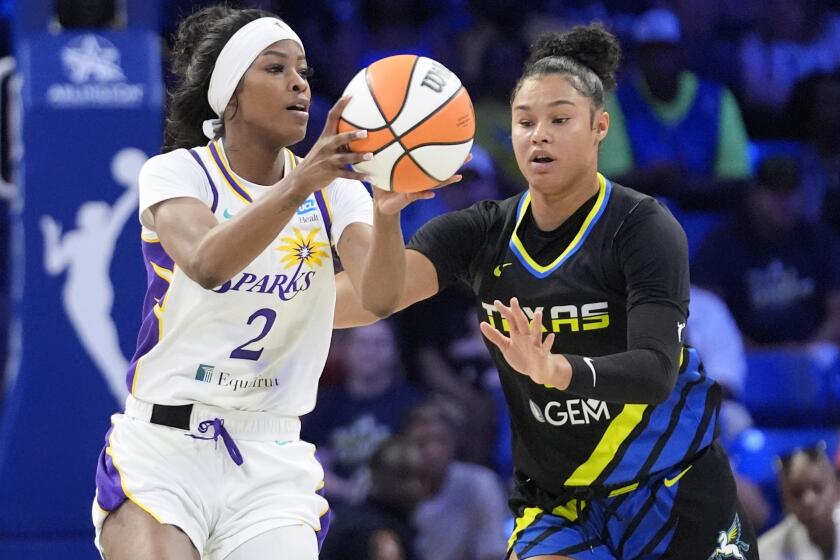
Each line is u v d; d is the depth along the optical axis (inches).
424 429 870.4
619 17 1278.3
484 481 877.2
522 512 506.6
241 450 461.4
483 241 496.4
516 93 477.4
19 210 700.0
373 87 416.5
